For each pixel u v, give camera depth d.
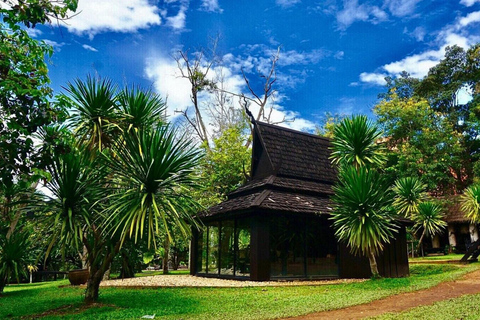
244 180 21.33
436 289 9.66
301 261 12.87
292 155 15.24
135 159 7.90
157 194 7.89
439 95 36.12
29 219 8.41
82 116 8.85
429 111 28.44
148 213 7.68
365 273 13.68
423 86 36.66
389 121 28.20
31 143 6.30
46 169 7.76
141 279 14.27
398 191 20.81
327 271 13.30
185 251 25.44
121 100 9.37
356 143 13.03
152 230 7.50
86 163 8.29
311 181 15.16
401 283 10.60
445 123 28.94
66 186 7.79
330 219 12.74
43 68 6.75
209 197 20.34
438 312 6.51
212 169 21.53
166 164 7.79
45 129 6.89
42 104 6.51
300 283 11.79
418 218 22.39
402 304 7.72
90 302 8.80
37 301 10.11
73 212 7.95
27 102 6.27
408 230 23.41
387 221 11.48
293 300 8.38
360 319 6.23
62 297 10.68
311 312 7.00
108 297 9.70
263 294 9.64
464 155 33.56
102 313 7.56
